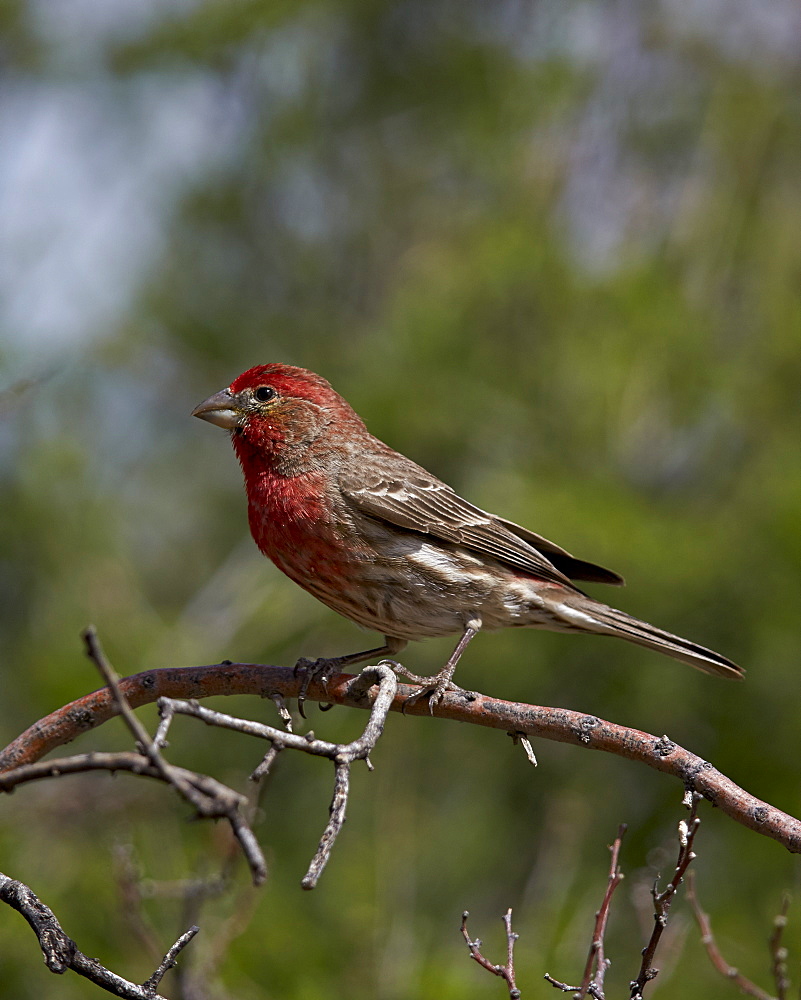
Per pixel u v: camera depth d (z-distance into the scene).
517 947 10.33
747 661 11.76
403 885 11.16
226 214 15.16
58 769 4.50
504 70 15.20
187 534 14.05
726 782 6.04
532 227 13.87
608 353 13.10
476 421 13.05
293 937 10.38
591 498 12.17
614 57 15.19
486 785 11.98
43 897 10.40
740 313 13.78
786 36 15.16
